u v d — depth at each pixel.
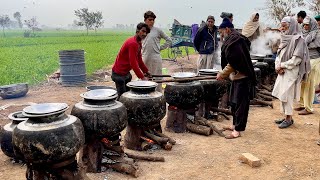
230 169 4.79
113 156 4.75
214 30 9.28
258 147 5.68
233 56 5.70
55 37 78.56
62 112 3.66
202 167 4.86
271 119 7.48
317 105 8.82
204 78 6.23
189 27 15.60
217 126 6.94
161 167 4.86
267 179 4.47
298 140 6.04
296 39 6.34
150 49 7.80
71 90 11.16
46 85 12.34
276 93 6.80
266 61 10.10
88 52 33.25
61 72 11.95
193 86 6.20
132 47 5.82
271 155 5.31
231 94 6.16
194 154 5.37
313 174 4.60
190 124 6.55
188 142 5.96
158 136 5.63
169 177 4.53
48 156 3.48
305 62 6.44
